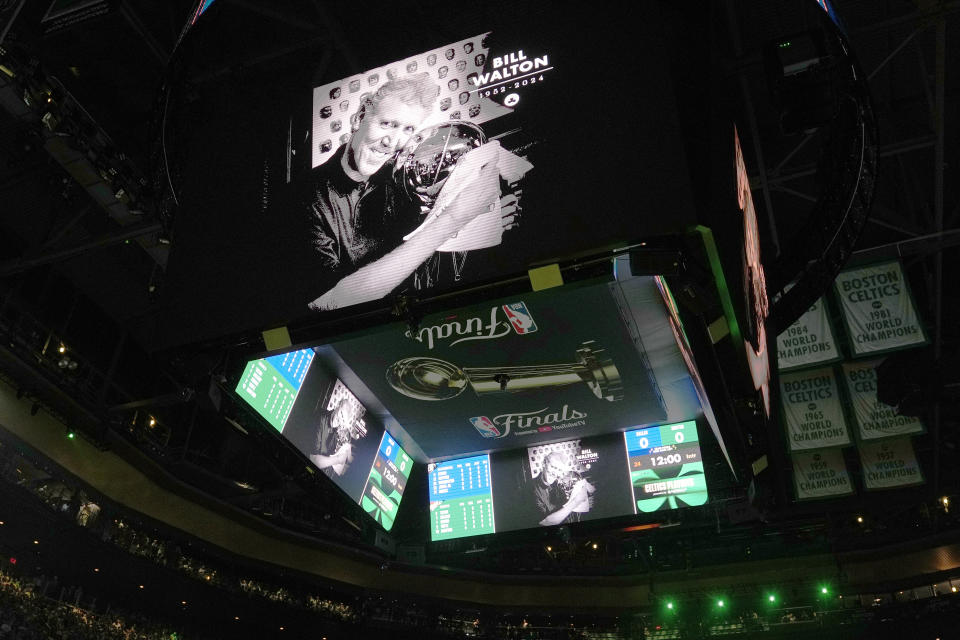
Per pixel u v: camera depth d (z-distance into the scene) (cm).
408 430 1301
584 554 2734
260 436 1038
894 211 1655
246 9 1177
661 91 772
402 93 891
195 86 1068
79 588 2342
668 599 2900
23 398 1922
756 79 1326
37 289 1969
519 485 1318
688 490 1236
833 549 2841
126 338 2230
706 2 807
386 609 2955
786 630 3008
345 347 1126
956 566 2708
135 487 2184
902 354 1655
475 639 2991
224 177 922
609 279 772
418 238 799
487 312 1091
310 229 852
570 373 1179
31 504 1928
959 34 1271
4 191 1703
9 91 1312
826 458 1844
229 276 855
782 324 1234
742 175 949
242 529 2438
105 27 1285
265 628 2722
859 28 1204
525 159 791
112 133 1468
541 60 838
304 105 937
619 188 742
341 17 1072
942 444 2495
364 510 1197
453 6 916
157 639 2512
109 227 1806
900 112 1431
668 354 1143
